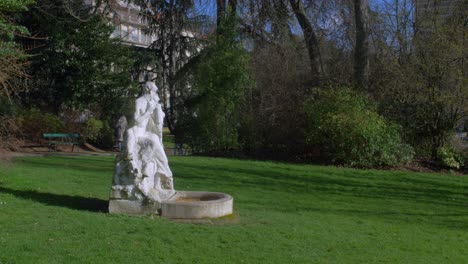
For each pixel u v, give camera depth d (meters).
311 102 19.89
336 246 7.61
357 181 15.47
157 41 29.22
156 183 9.19
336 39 25.27
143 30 30.03
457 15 19.94
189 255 6.47
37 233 6.97
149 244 6.77
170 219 8.36
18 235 6.82
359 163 18.66
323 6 24.22
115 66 27.36
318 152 20.36
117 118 27.12
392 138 18.97
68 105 26.36
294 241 7.61
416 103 20.25
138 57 28.31
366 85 20.95
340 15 24.69
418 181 15.98
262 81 21.48
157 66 28.67
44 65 25.14
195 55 27.22
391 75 20.83
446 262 7.38
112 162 16.75
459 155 19.55
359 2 21.03
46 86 25.64
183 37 28.27
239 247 6.98
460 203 12.85
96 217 8.11
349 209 11.33
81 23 25.17
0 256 5.91
